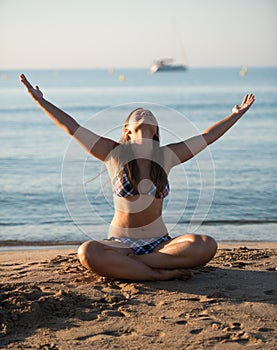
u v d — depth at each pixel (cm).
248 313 402
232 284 472
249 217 962
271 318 393
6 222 940
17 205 1073
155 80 11319
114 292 451
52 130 2497
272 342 352
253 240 804
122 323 386
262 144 1953
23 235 848
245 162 1588
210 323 383
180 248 470
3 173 1439
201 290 455
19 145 2008
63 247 764
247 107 511
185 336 362
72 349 345
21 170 1487
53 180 1337
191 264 475
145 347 347
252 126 2562
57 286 464
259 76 14838
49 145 2006
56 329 379
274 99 4450
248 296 439
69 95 5306
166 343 352
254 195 1145
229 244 745
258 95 5066
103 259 464
